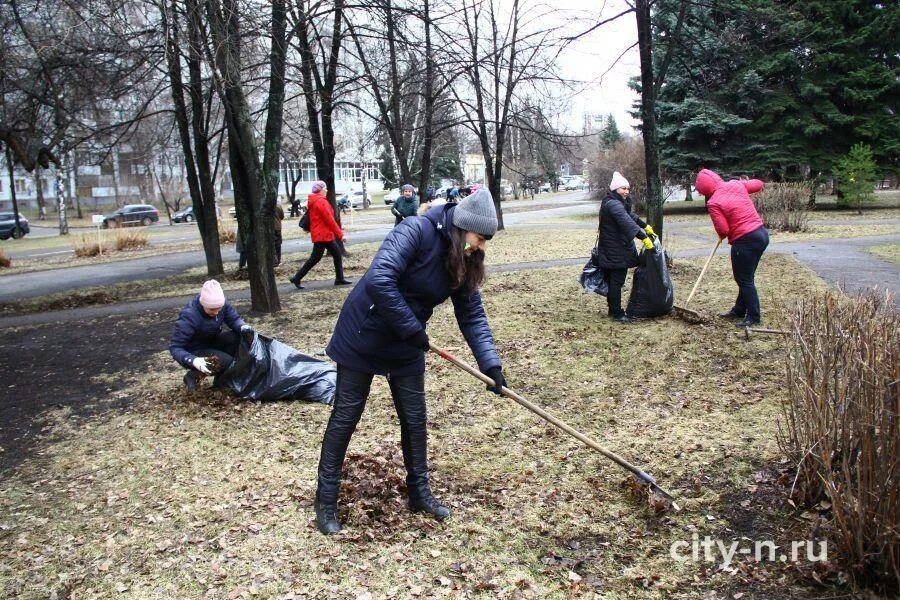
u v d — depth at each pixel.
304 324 9.23
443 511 3.93
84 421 5.93
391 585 3.29
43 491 4.55
